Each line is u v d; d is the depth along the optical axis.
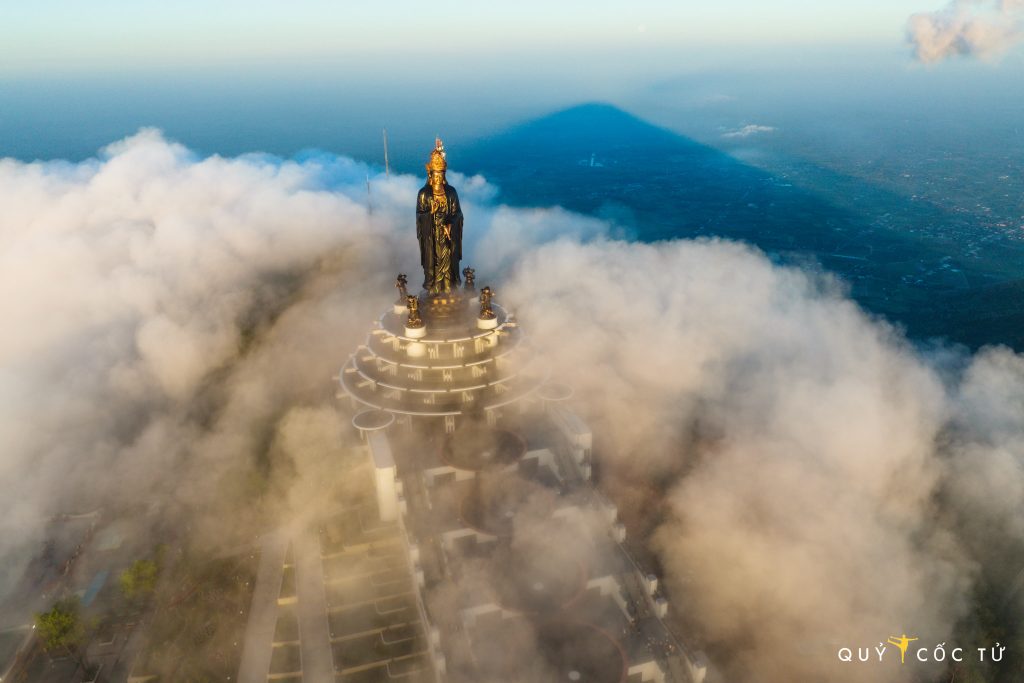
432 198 88.69
